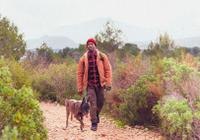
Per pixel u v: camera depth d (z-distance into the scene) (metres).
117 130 12.02
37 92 20.06
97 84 10.45
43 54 31.80
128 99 13.07
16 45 27.94
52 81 20.66
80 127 11.91
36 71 24.28
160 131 11.31
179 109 8.83
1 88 6.11
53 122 13.12
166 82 11.23
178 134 9.03
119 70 16.11
